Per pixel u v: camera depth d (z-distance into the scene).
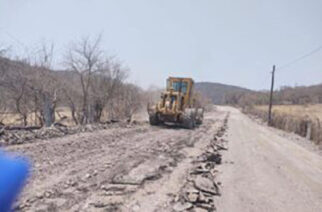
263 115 42.34
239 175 7.58
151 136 13.35
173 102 18.94
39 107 18.94
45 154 7.52
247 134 19.05
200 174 6.95
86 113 21.59
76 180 5.67
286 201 5.77
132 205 4.68
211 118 35.69
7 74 16.80
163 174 6.68
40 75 18.25
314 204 5.71
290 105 75.75
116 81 23.77
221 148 11.84
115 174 6.28
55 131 11.38
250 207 5.25
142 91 31.73
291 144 15.95
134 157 8.19
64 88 19.92
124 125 17.27
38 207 4.28
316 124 19.27
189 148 10.69
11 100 18.14
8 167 2.28
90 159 7.48
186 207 4.75
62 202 4.55
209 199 5.32
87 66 21.56
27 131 10.71
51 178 5.63
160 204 4.82
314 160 11.13
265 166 9.01
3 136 9.14
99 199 4.80
